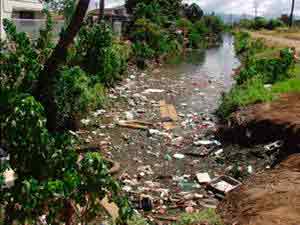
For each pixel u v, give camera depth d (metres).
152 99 17.19
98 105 14.21
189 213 6.92
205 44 54.44
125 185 8.39
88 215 4.45
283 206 6.26
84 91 11.59
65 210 4.41
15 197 4.16
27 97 4.48
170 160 10.16
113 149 10.72
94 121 12.97
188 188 8.52
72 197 4.29
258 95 12.98
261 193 6.96
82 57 17.11
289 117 10.54
